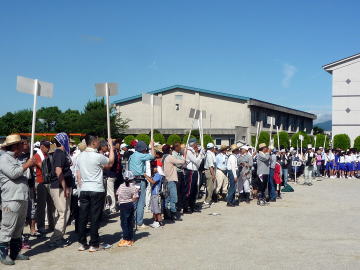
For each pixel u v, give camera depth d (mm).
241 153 11711
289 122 45688
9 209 5262
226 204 11047
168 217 8461
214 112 38188
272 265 5254
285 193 13969
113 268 5129
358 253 5883
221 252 5910
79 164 6047
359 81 31516
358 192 14352
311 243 6484
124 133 39969
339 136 30234
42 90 6578
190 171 9438
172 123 39250
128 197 6301
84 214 6008
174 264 5297
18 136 5332
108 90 6980
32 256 5738
